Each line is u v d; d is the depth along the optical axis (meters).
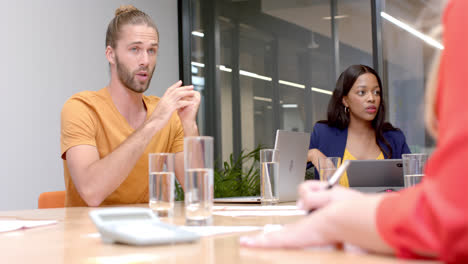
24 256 0.67
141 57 2.09
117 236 0.71
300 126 4.59
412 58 4.04
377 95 2.77
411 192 0.50
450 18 0.47
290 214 1.27
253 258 0.56
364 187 1.87
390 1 4.17
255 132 4.80
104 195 1.83
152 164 1.17
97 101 2.13
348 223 0.55
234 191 3.99
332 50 4.46
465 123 0.43
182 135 2.35
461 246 0.43
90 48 4.11
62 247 0.73
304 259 0.54
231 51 4.97
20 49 3.55
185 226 0.94
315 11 4.56
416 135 4.01
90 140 1.98
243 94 4.88
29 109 3.58
